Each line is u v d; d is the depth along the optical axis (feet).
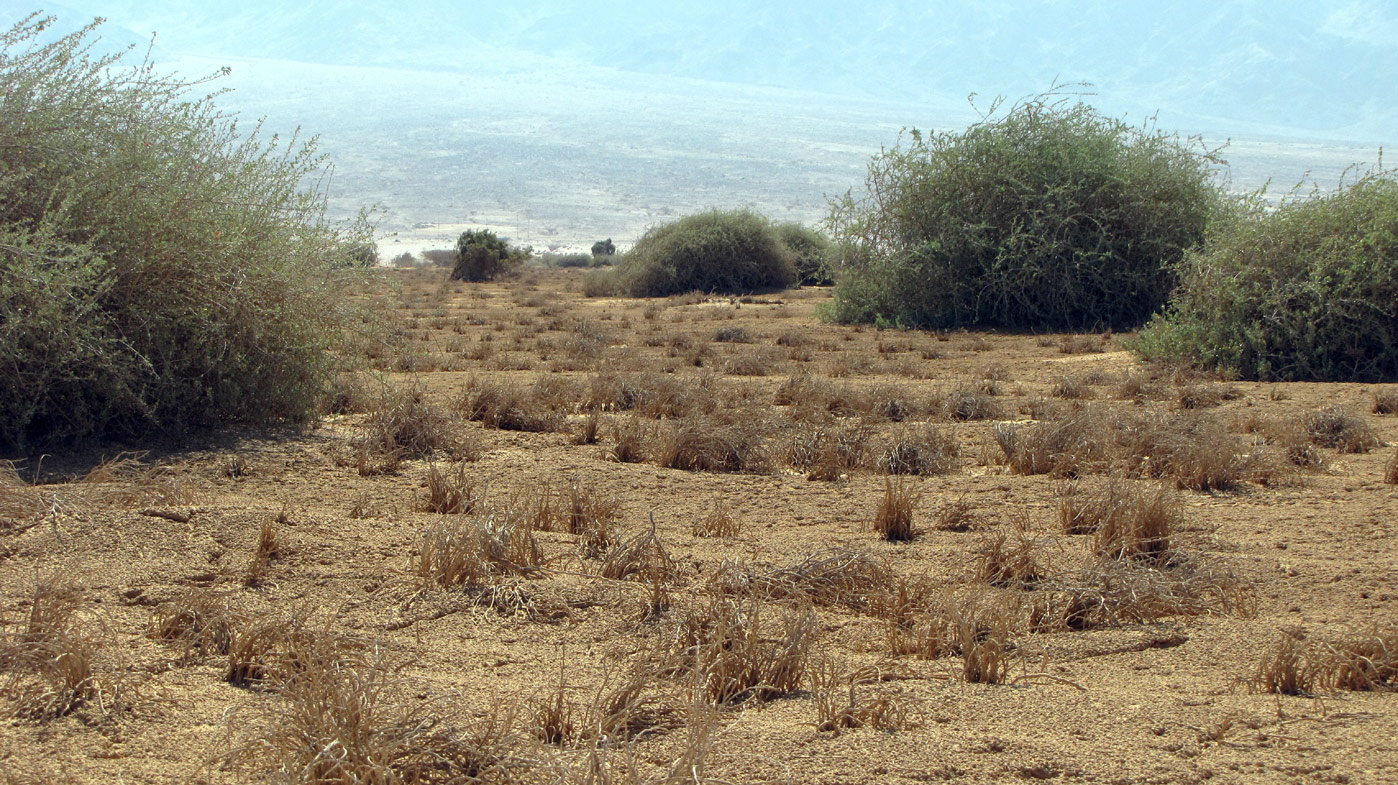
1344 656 15.62
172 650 15.74
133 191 29.32
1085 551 22.63
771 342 74.02
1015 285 83.30
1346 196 56.34
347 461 29.63
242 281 30.83
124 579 18.51
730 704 14.70
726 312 100.27
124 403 29.12
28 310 26.76
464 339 72.18
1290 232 55.47
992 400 43.52
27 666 14.40
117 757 12.48
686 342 69.77
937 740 13.37
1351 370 53.31
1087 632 17.88
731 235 130.21
